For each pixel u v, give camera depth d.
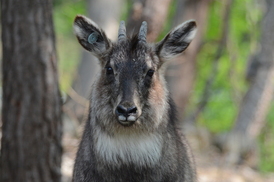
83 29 10.62
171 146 10.07
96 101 9.95
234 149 21.88
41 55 11.49
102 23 26.77
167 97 10.33
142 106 9.72
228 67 27.84
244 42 29.72
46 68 11.55
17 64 11.45
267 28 22.75
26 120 11.52
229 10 26.23
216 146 22.17
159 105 9.96
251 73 23.19
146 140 9.81
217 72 28.95
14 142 11.57
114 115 9.67
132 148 9.77
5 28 11.52
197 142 21.97
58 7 31.69
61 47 33.62
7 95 11.59
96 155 9.80
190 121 27.50
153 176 9.84
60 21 31.55
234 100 26.66
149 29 15.18
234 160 21.55
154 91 9.95
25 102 11.48
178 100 22.94
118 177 9.81
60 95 11.97
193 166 11.20
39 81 11.50
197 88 30.17
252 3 28.38
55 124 11.76
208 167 19.36
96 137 9.85
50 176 11.74
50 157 11.71
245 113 23.00
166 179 9.94
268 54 22.78
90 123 10.07
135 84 9.63
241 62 27.34
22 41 11.42
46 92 11.57
